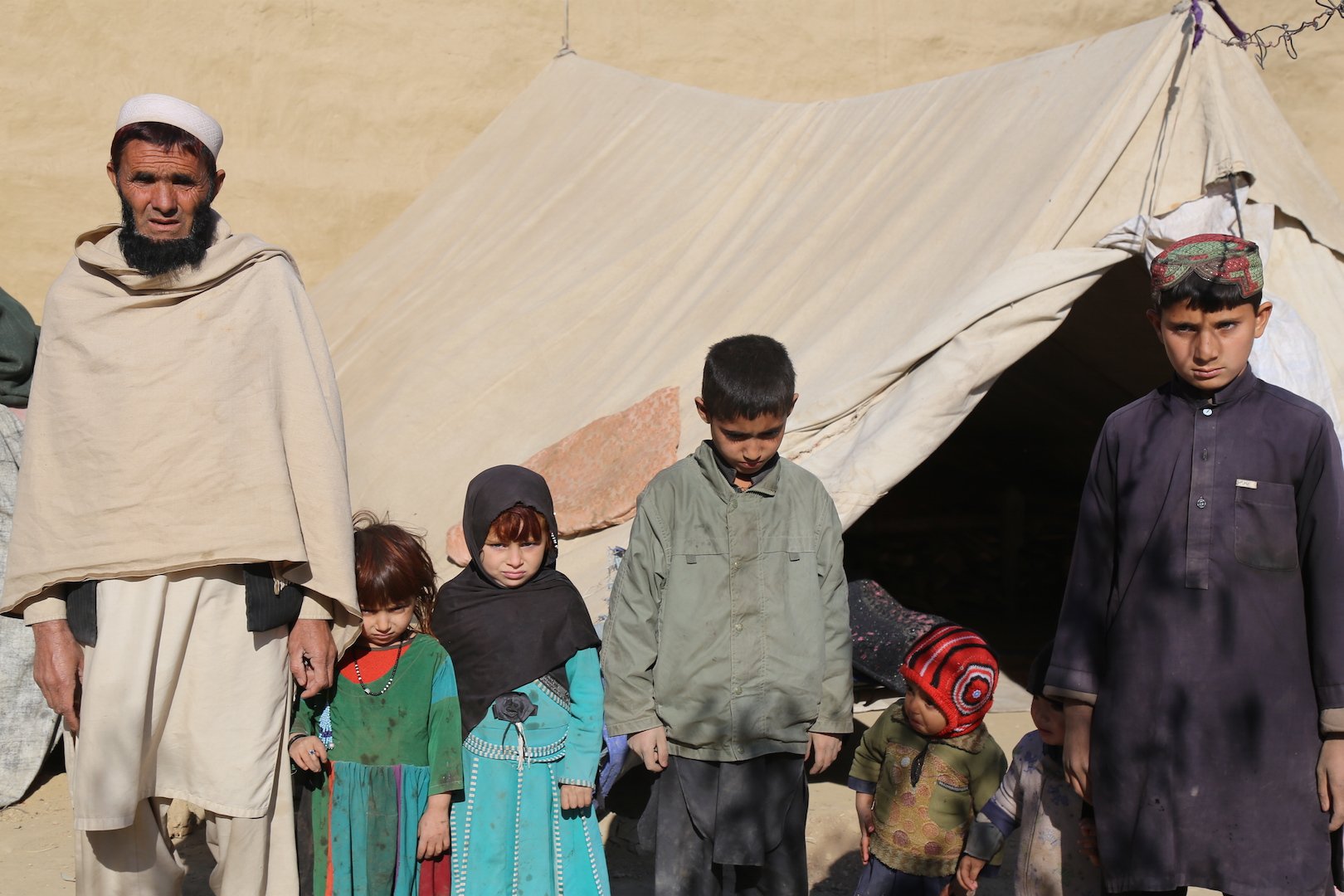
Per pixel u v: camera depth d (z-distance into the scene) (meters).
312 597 2.58
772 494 2.70
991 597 7.70
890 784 2.88
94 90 9.88
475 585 2.80
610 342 6.74
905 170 6.03
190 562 2.47
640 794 4.24
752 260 6.45
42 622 2.52
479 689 2.72
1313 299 4.49
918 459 4.23
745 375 2.55
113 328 2.53
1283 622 2.18
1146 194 4.54
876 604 4.46
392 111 10.83
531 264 7.95
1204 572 2.20
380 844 2.64
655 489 2.73
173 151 2.52
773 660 2.64
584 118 9.50
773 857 2.70
